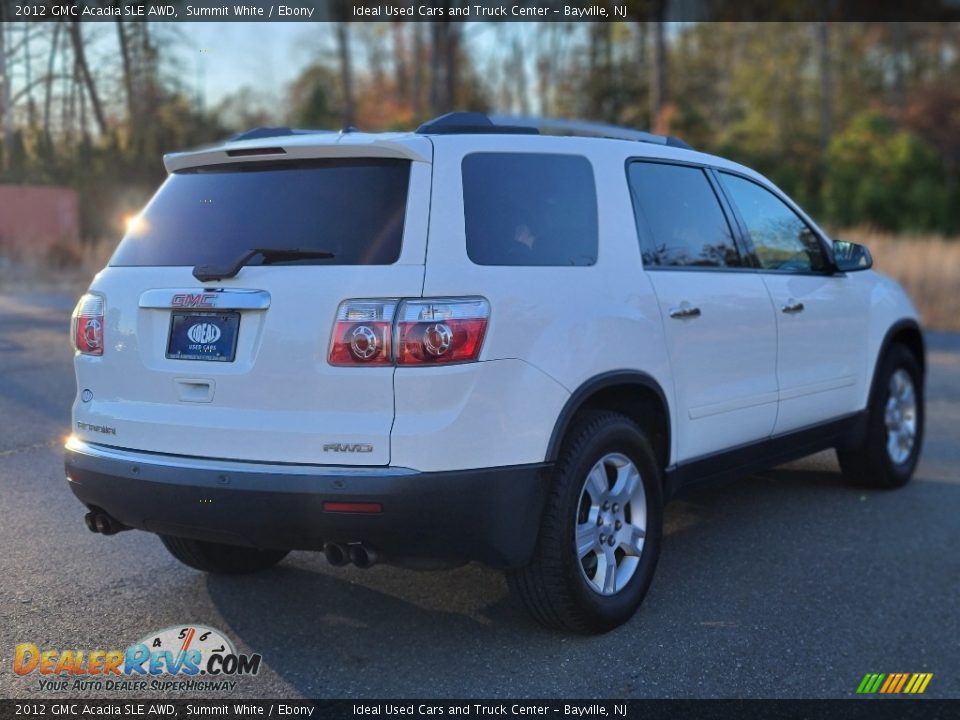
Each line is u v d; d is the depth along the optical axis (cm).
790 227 553
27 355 1041
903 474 640
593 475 396
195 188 404
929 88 4691
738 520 570
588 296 397
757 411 501
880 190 3394
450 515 348
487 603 438
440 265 355
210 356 365
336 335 347
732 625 419
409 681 365
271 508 346
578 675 371
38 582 453
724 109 4950
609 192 428
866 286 609
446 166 372
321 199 374
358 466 344
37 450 681
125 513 378
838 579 476
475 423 351
